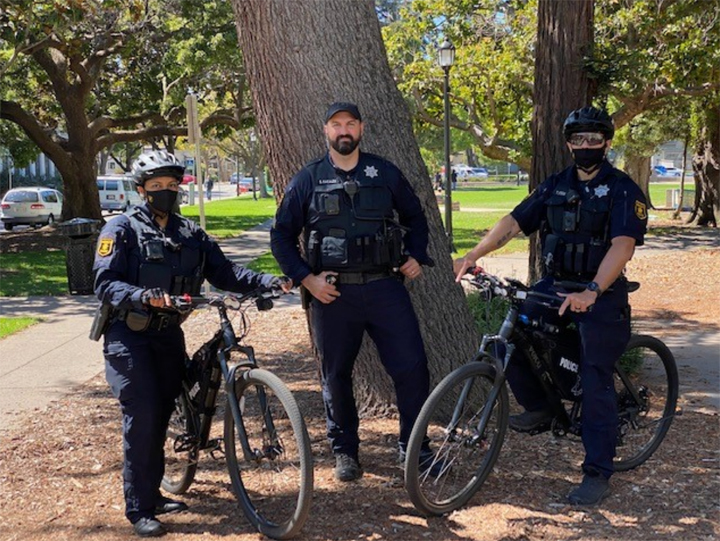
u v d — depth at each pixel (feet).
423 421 12.70
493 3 67.36
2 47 71.87
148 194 12.89
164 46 83.41
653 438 15.89
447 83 62.39
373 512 13.34
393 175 13.79
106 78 88.69
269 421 12.89
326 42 16.20
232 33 77.30
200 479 15.17
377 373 17.46
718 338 28.37
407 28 71.67
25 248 73.92
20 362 27.14
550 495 13.96
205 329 32.19
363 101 16.37
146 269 12.85
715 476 14.82
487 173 313.94
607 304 13.61
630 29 52.75
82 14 46.06
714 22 52.26
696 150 87.04
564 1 29.19
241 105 89.35
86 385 23.71
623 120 62.90
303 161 16.46
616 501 13.71
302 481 12.03
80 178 82.74
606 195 13.35
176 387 13.78
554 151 29.68
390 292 13.87
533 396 14.49
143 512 12.95
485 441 13.76
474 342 17.60
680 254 57.77
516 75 63.77
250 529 13.01
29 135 78.43
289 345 28.48
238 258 61.46
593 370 13.71
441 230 17.21
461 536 12.49
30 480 15.47
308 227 13.75
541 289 14.11
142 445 12.83
